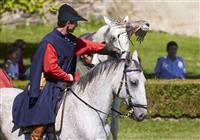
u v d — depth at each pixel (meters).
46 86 11.62
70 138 11.53
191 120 20.52
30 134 11.91
